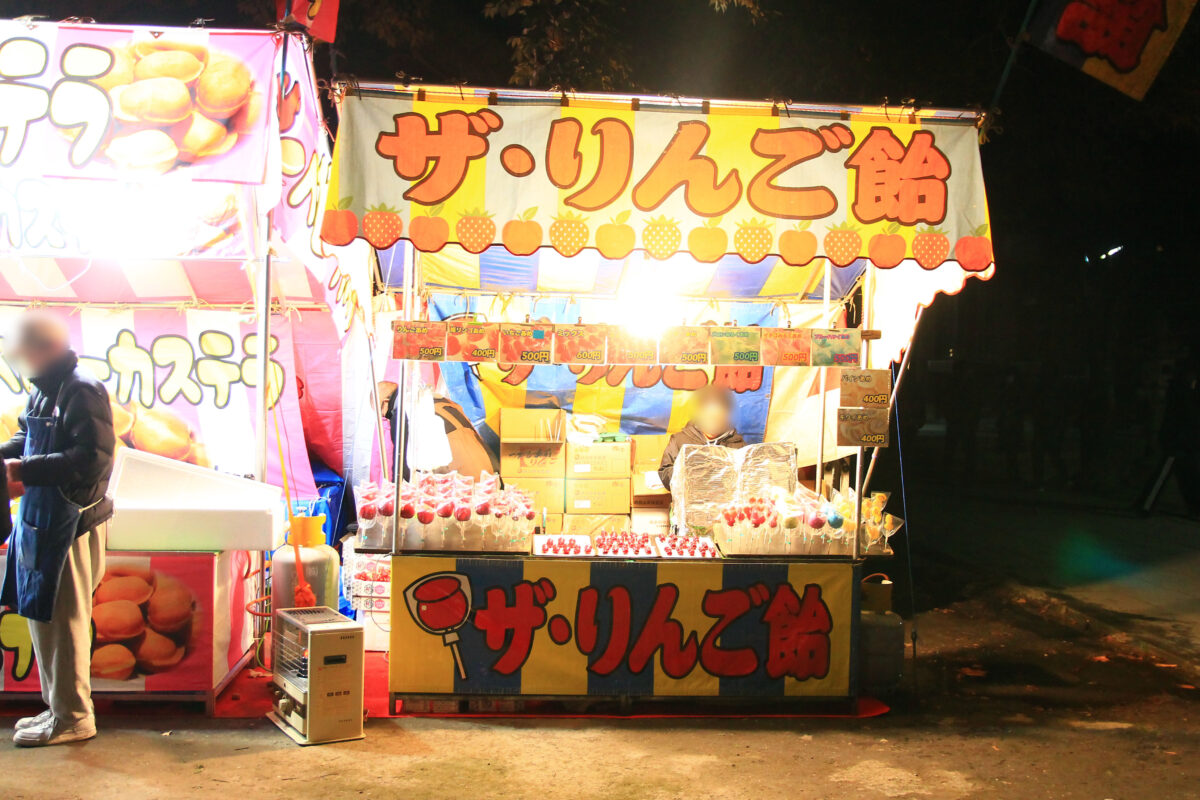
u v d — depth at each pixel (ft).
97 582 14.17
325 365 22.84
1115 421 51.11
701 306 22.74
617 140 14.92
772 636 15.71
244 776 12.71
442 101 14.74
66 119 14.40
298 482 21.53
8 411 20.54
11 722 14.38
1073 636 21.61
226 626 15.64
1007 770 13.67
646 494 21.35
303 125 15.92
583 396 23.68
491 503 15.46
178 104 14.47
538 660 15.38
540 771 13.21
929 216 15.21
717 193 14.98
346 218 14.39
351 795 12.22
